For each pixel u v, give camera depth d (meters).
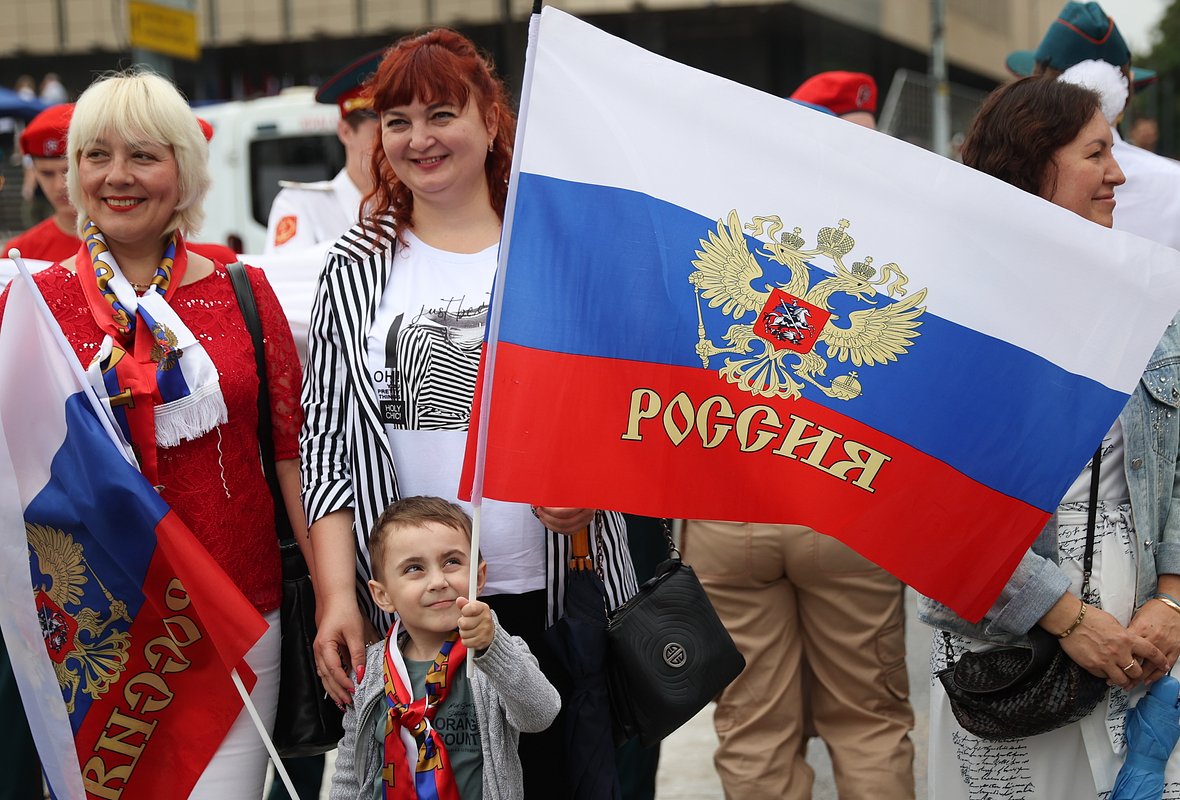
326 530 3.17
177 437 3.11
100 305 3.16
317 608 3.19
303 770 4.32
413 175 3.21
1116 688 3.13
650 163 2.96
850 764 4.09
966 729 3.14
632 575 3.39
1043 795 3.20
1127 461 3.12
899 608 4.14
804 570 4.01
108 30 27.22
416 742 3.00
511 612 3.22
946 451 2.97
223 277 3.33
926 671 6.05
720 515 2.96
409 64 3.15
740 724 4.16
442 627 3.05
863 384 2.98
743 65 28.28
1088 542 3.12
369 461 3.18
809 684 4.33
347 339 3.21
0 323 3.12
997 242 2.98
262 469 3.33
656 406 2.95
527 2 25.00
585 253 2.94
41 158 5.33
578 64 2.95
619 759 4.23
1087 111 3.18
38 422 3.09
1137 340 2.96
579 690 3.13
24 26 27.45
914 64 32.62
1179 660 3.16
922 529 2.98
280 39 26.91
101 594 3.08
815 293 2.98
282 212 5.98
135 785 3.12
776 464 2.97
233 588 3.04
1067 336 2.97
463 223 3.29
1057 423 2.97
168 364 3.12
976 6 34.81
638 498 2.93
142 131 3.15
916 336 2.98
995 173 3.28
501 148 3.37
